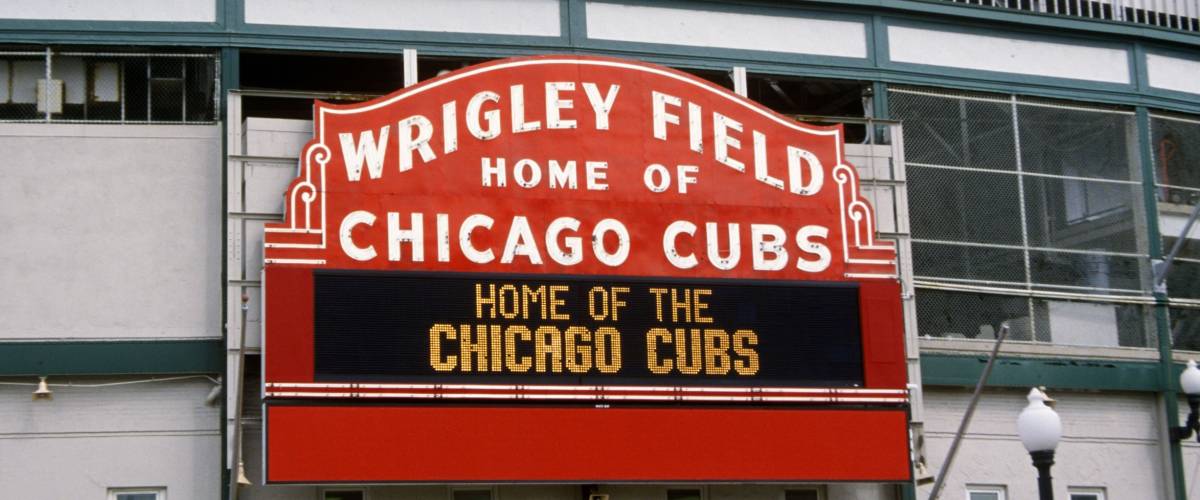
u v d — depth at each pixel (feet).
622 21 87.20
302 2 83.05
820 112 96.63
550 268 78.74
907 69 91.45
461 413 75.87
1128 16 99.14
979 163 92.17
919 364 85.20
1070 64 95.45
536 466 76.28
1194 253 96.37
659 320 79.20
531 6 86.12
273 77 94.32
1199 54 99.40
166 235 79.51
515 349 76.89
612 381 77.77
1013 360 89.66
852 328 81.87
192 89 81.82
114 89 81.30
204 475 77.41
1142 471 91.86
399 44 83.87
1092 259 93.25
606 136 81.35
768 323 80.69
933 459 87.45
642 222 80.53
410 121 79.10
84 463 76.79
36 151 79.25
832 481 79.92
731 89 92.02
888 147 88.07
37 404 77.05
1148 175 95.66
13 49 80.59
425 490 78.74
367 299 75.77
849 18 91.09
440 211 78.13
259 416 77.66
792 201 83.10
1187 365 91.50
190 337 78.59
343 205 77.05
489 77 80.79
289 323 74.64
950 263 90.07
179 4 81.71
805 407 80.43
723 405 79.41
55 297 77.82
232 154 78.69
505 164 79.71
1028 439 64.90
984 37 93.76
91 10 80.89
